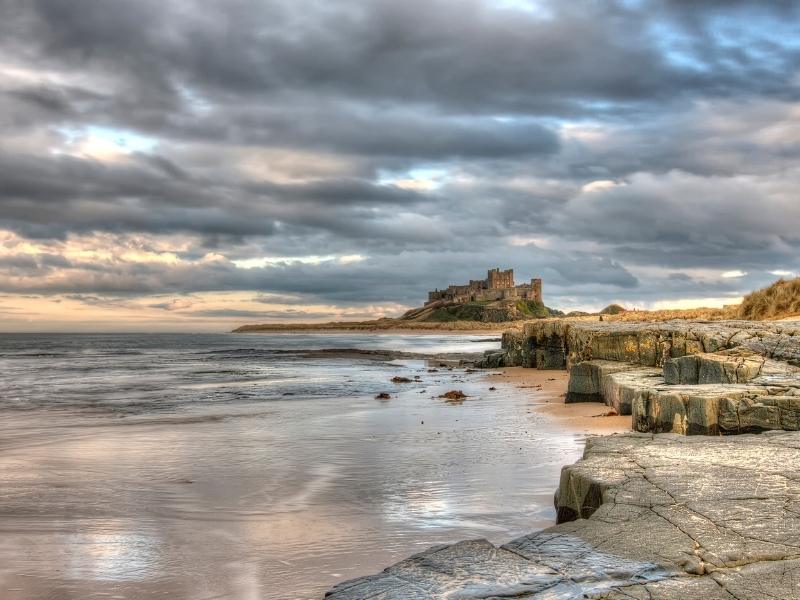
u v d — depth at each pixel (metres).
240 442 15.86
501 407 21.64
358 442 15.48
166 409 23.50
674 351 20.53
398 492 10.66
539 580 5.00
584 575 5.04
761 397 12.01
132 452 14.73
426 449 14.30
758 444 9.33
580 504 7.67
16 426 19.30
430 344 121.75
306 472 12.38
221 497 10.70
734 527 5.87
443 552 5.74
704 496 6.79
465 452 13.79
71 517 9.64
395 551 7.84
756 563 5.14
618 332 23.25
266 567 7.40
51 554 8.00
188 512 9.85
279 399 26.61
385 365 55.25
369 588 5.06
